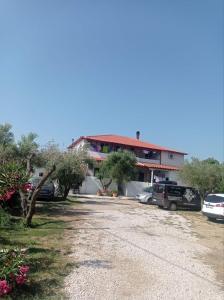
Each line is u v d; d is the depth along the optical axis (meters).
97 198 35.53
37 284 7.50
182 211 26.67
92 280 8.20
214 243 14.38
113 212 22.05
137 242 12.92
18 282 6.36
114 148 49.12
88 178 42.44
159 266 9.95
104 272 8.90
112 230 15.08
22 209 16.02
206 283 8.88
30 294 6.89
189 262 10.79
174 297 7.65
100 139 48.38
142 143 53.94
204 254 12.14
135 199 37.03
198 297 7.80
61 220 17.00
